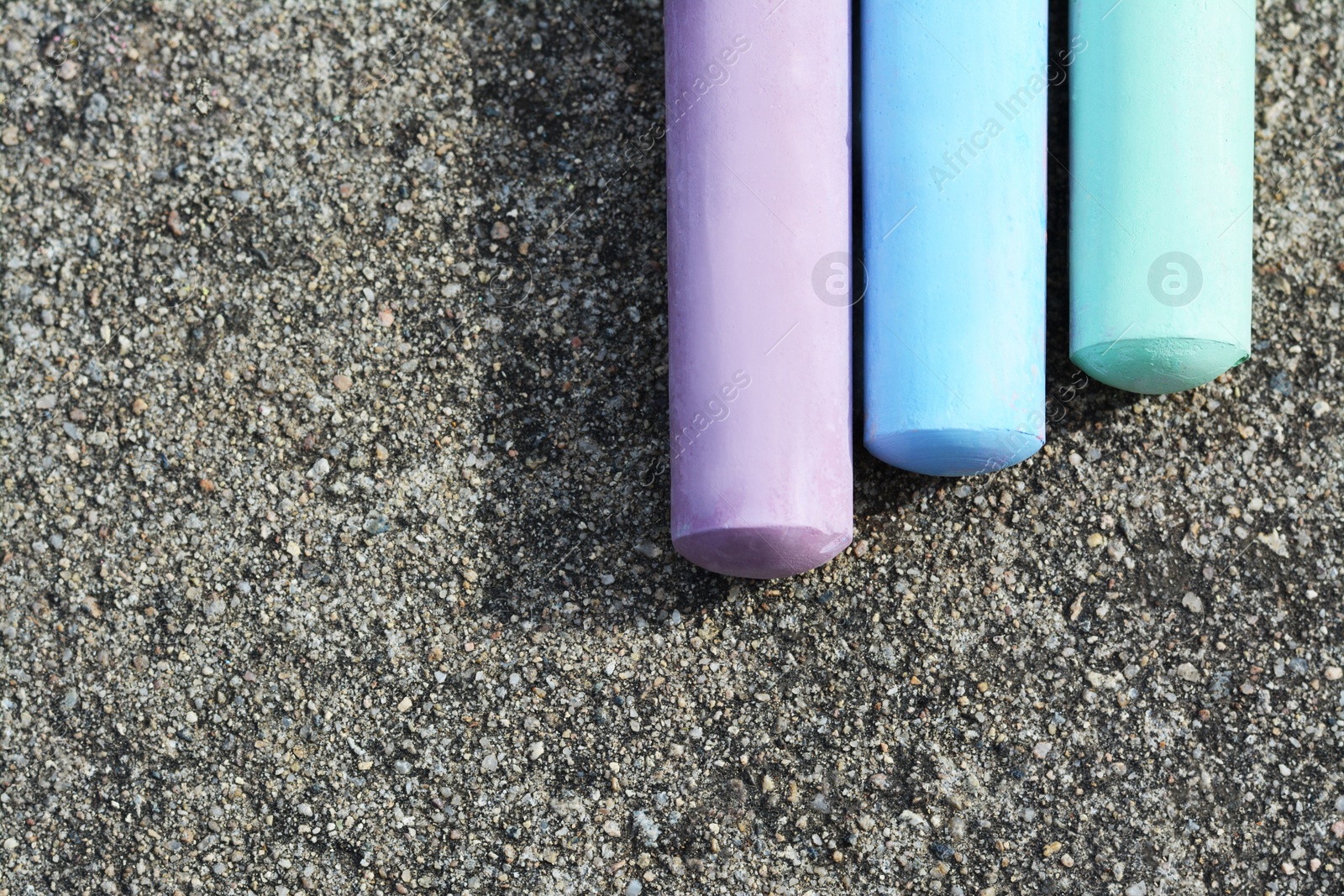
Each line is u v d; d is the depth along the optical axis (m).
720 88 0.47
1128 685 0.49
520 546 0.49
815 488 0.47
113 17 0.50
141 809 0.49
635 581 0.49
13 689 0.49
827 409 0.47
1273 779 0.49
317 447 0.49
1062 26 0.50
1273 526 0.49
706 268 0.47
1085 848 0.49
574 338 0.49
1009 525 0.49
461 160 0.50
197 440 0.50
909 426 0.47
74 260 0.50
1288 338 0.50
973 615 0.49
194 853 0.49
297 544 0.49
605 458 0.49
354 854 0.49
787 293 0.47
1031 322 0.48
